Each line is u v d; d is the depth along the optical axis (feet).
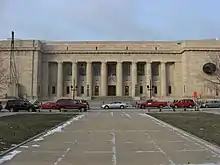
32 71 295.89
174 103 216.74
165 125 85.56
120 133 67.41
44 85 311.27
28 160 38.60
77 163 36.83
